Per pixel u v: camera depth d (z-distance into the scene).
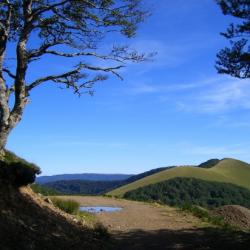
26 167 15.09
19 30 17.19
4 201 12.66
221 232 17.05
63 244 12.06
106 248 13.62
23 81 15.80
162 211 23.80
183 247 14.46
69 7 16.48
